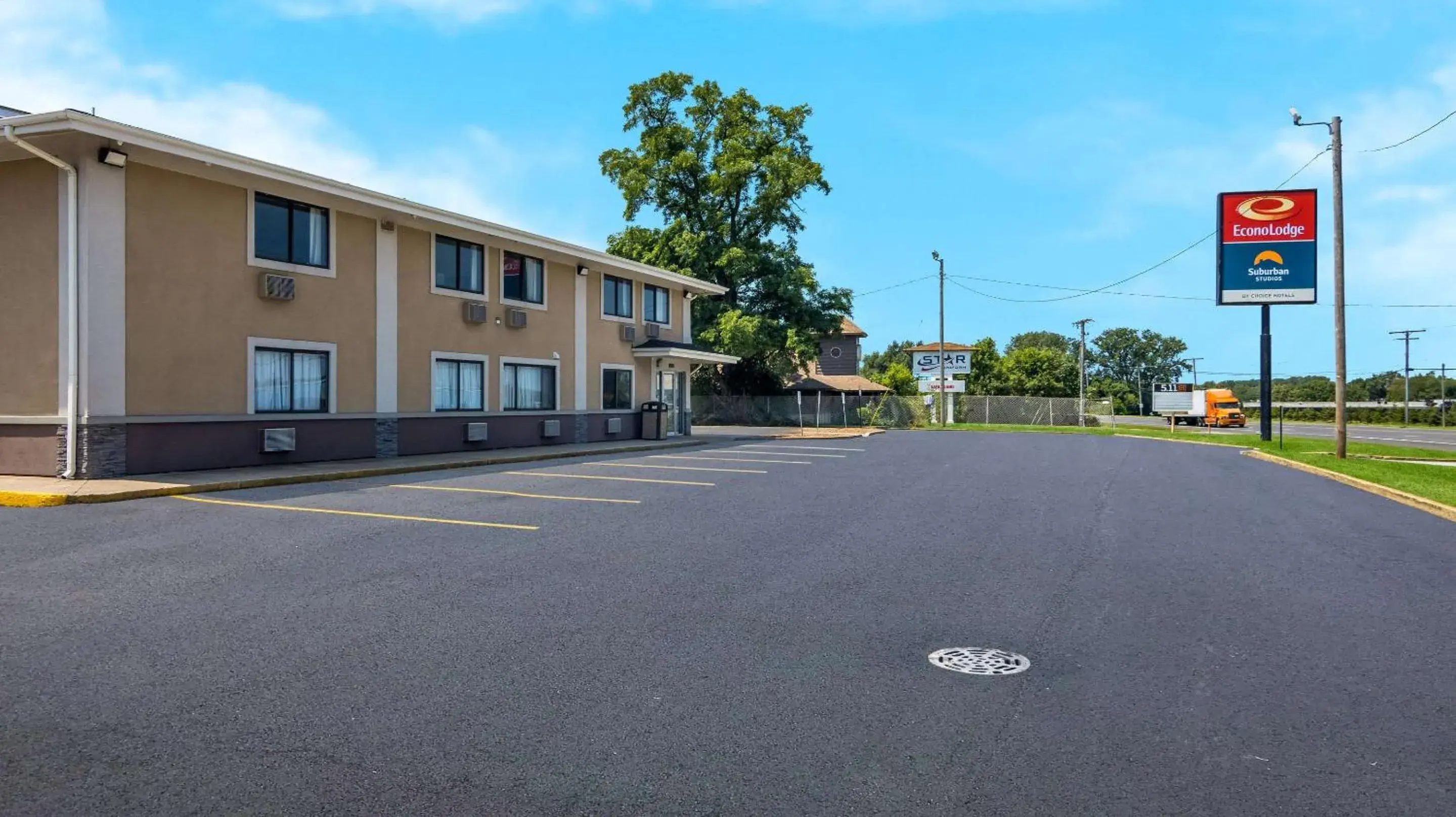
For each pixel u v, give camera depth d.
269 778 3.74
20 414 13.71
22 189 13.67
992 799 3.64
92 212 13.30
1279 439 33.31
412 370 19.45
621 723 4.39
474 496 12.73
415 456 19.12
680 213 44.25
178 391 14.59
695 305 42.53
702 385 48.62
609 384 27.02
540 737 4.20
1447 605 7.04
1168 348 121.94
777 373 47.94
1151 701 4.80
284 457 16.47
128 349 13.84
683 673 5.16
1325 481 17.83
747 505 12.25
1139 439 36.97
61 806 3.46
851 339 62.50
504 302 22.31
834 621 6.33
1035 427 50.91
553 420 24.23
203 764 3.85
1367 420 72.25
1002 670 5.31
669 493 13.50
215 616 6.16
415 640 5.71
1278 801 3.65
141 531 9.36
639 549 8.88
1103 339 123.69
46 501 11.21
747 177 42.25
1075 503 13.37
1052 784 3.78
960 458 22.58
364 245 18.23
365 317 18.25
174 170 14.48
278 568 7.68
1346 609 6.91
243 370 15.66
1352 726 4.48
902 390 61.16
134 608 6.32
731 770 3.88
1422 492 14.39
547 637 5.82
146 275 14.10
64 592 6.76
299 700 4.62
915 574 7.95
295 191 16.20
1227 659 5.58
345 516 10.64
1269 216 29.69
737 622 6.27
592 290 26.11
